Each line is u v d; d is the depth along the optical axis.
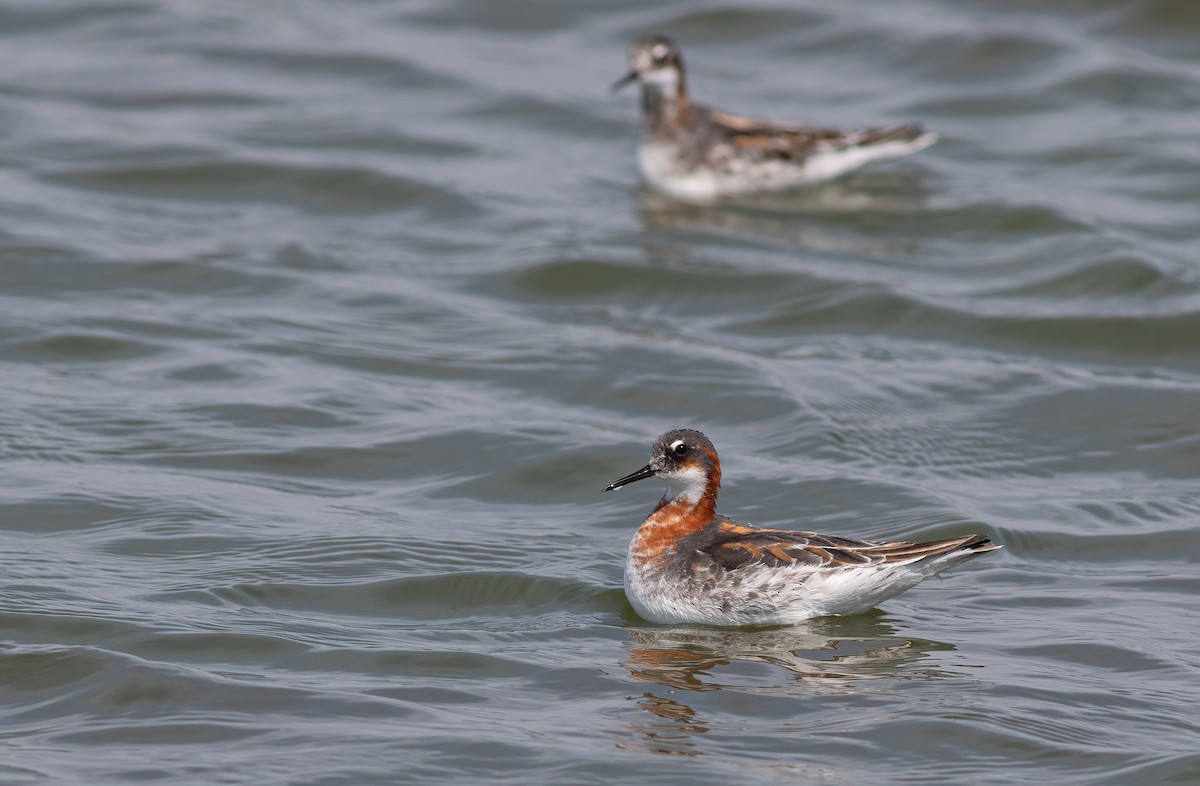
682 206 23.02
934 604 12.14
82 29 28.66
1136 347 18.05
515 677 10.81
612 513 14.06
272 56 27.77
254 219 21.67
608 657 11.16
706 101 26.62
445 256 20.69
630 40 29.22
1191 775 9.34
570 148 25.14
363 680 10.73
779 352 17.92
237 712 10.20
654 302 19.55
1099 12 29.03
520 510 14.13
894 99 26.66
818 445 15.39
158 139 23.91
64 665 10.83
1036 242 21.08
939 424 16.03
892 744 9.73
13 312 18.02
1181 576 12.66
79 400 15.93
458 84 26.94
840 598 11.56
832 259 20.67
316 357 17.34
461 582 12.42
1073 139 24.77
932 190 23.19
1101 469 15.19
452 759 9.52
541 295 19.67
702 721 10.07
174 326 17.94
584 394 16.69
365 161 23.55
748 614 11.68
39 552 12.66
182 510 13.57
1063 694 10.42
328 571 12.55
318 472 14.73
